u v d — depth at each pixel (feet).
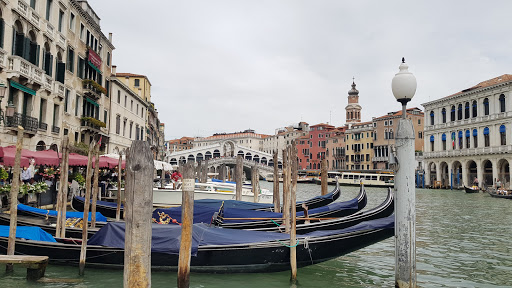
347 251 29.76
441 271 30.37
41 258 24.22
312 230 33.45
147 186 15.96
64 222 30.04
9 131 54.34
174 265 27.32
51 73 67.10
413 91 20.94
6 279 24.93
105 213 46.39
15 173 24.35
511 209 79.30
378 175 189.47
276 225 37.52
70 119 77.41
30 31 59.67
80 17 81.61
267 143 361.71
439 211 75.41
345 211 40.55
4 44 52.54
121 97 112.98
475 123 158.51
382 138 228.43
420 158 208.44
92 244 27.53
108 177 72.02
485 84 162.71
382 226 29.91
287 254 28.14
